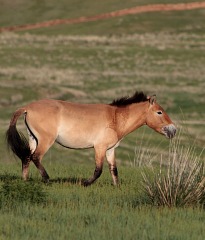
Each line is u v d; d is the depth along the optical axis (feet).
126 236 91.40
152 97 152.56
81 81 617.21
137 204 118.93
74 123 145.48
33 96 499.51
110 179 159.63
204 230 97.60
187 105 506.48
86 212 107.04
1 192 115.03
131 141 281.33
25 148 143.64
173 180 120.88
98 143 147.54
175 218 105.70
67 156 253.85
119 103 151.43
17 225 96.63
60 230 94.27
